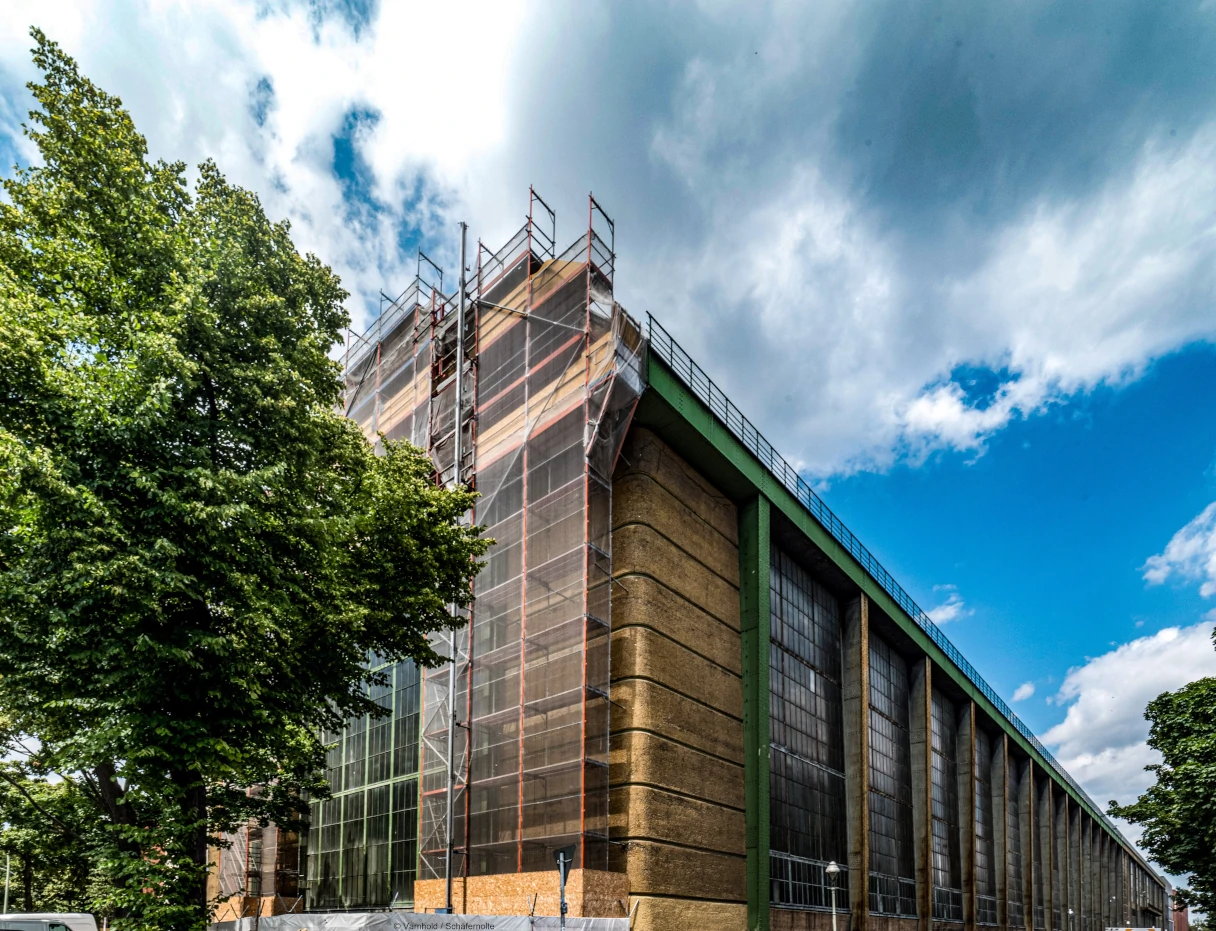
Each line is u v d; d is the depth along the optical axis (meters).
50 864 36.62
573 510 31.08
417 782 37.38
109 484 15.06
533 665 31.02
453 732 32.38
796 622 43.50
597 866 27.53
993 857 72.44
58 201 16.28
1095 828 114.69
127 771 15.98
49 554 14.67
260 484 16.58
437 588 23.23
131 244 16.66
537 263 36.97
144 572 14.48
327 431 20.06
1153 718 36.97
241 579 15.92
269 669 17.52
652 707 29.84
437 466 38.03
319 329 20.23
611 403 31.17
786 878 37.03
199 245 17.59
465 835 30.72
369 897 38.62
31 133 16.52
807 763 41.59
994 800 74.50
